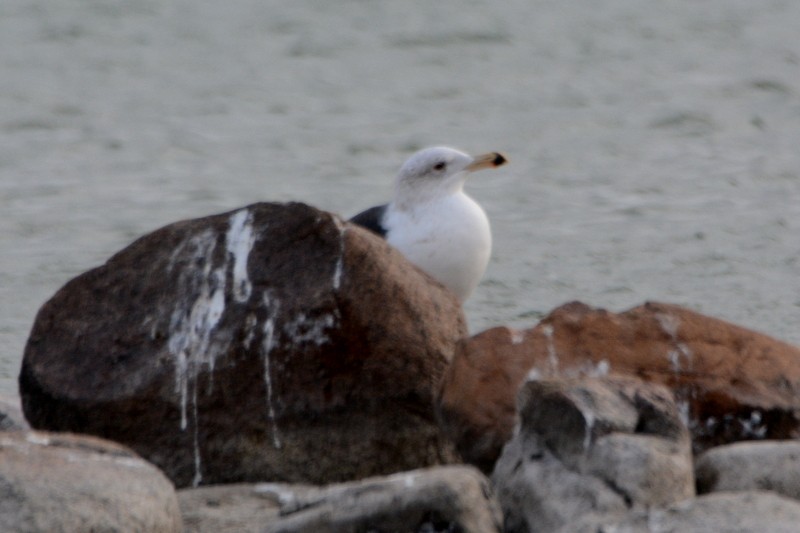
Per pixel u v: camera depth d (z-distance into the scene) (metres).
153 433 10.59
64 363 10.78
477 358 10.25
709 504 8.19
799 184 24.14
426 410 10.66
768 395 10.20
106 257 20.38
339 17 39.25
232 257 10.95
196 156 26.77
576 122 28.97
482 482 8.70
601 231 21.20
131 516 8.58
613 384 9.20
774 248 20.17
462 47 35.94
